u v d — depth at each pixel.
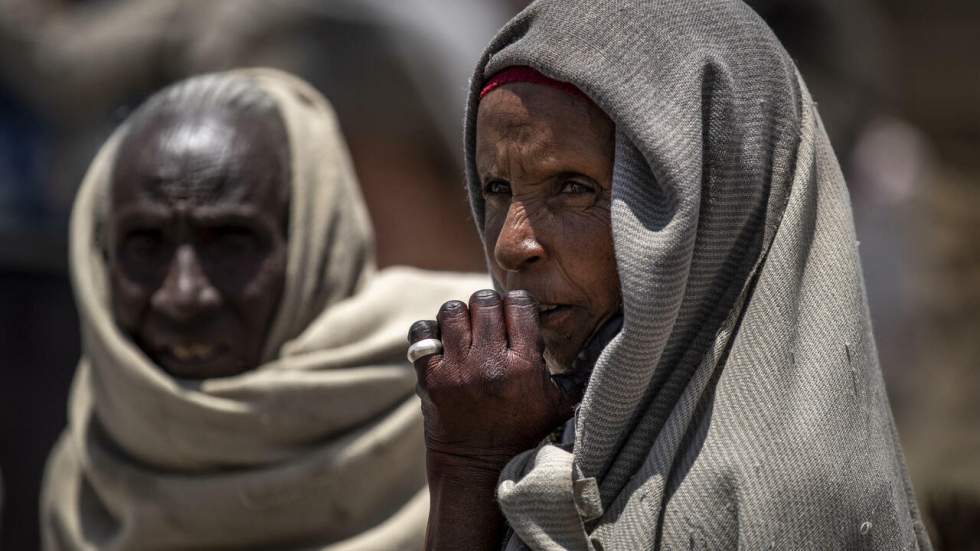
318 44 15.86
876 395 7.08
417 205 15.69
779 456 6.65
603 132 6.94
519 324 6.85
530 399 6.79
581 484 6.58
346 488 10.48
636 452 6.82
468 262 15.85
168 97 11.07
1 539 15.05
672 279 6.62
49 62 17.14
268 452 10.45
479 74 7.33
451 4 17.03
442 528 6.88
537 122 6.96
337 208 11.09
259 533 10.48
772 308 6.84
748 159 6.91
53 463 11.58
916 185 20.86
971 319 22.52
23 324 16.05
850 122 19.47
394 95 15.73
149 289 10.45
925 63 26.95
